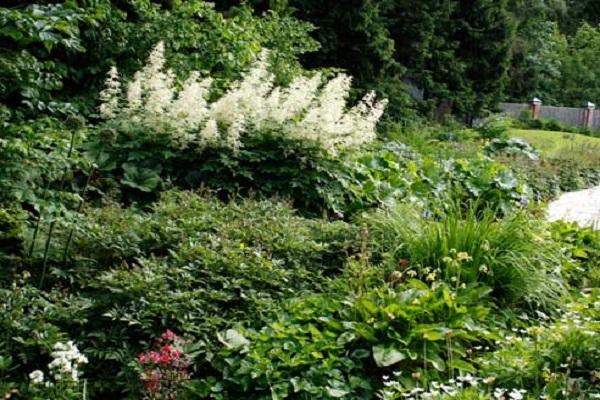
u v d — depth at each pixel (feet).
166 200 17.01
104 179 18.52
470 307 13.11
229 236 15.10
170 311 11.60
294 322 12.16
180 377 10.25
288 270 14.10
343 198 21.08
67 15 12.12
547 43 107.96
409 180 24.17
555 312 14.71
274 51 31.60
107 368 11.31
